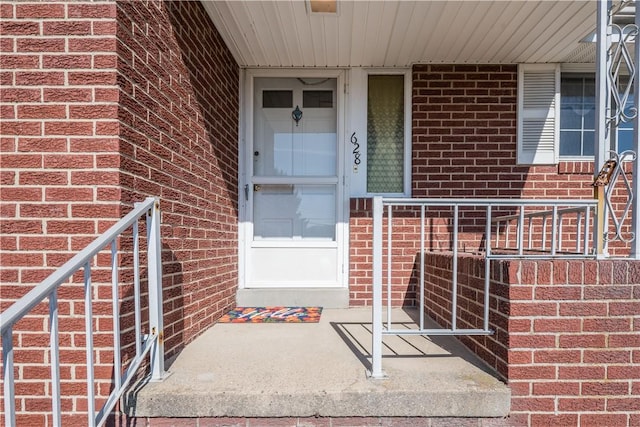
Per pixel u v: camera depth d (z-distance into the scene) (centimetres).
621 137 351
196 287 264
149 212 184
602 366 183
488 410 178
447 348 233
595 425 182
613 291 183
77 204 171
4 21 171
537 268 184
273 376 193
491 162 366
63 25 171
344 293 365
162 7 216
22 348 170
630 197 189
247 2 268
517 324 183
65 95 171
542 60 358
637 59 186
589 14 276
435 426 178
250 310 349
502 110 366
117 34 172
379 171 386
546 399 182
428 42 324
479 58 355
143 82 194
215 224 307
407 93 377
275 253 384
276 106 391
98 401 170
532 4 264
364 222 373
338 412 176
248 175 382
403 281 368
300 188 390
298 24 297
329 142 391
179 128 238
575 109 377
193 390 177
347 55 352
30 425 169
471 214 367
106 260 172
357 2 266
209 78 293
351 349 235
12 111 171
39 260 171
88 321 139
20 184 171
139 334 167
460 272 247
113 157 171
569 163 364
